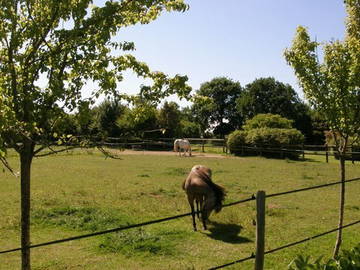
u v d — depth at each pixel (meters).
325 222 8.79
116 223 8.27
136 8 3.66
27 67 3.28
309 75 5.93
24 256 3.38
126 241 6.99
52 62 3.40
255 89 60.94
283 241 7.25
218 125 69.00
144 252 6.57
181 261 6.20
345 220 9.04
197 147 37.03
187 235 7.63
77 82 3.45
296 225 8.49
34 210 9.02
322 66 5.86
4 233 7.50
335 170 19.58
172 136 38.75
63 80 3.53
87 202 10.38
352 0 6.09
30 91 3.26
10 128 2.93
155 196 11.66
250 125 37.84
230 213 9.19
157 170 18.84
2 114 2.80
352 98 5.64
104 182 14.43
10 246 6.82
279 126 36.31
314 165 22.19
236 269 5.87
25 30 3.25
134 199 11.07
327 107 5.86
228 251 6.73
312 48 5.90
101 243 6.84
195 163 22.84
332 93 5.80
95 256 6.38
